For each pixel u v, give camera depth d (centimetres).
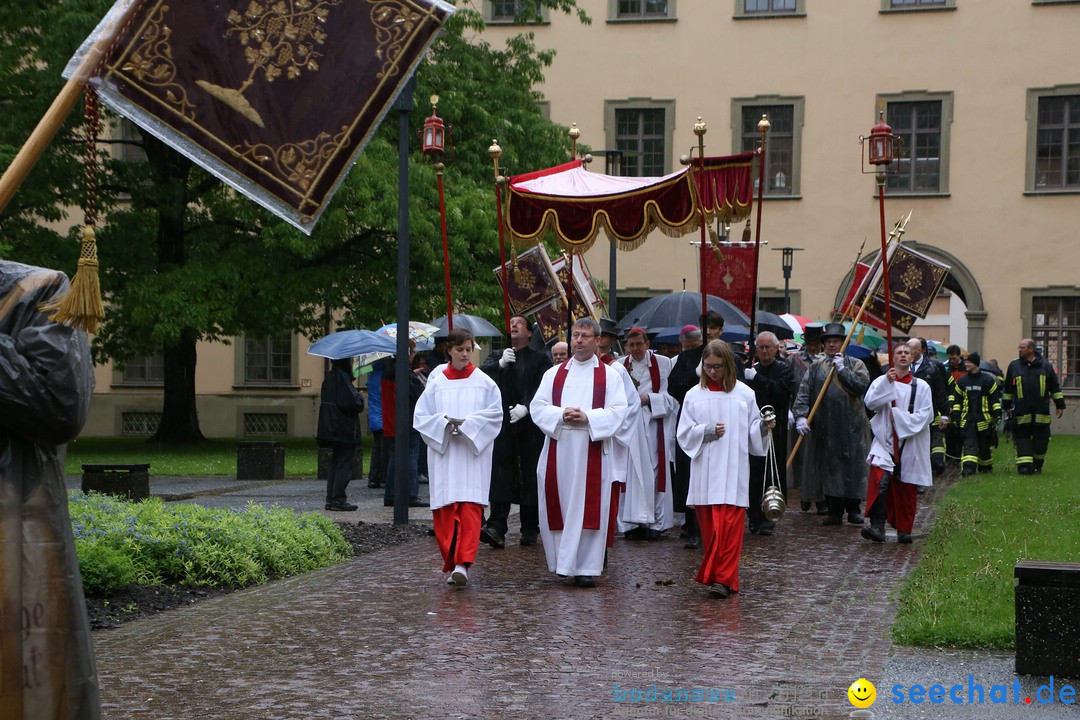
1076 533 1109
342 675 625
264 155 351
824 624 762
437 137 1205
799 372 1498
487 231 2445
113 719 541
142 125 347
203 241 2666
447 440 923
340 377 1417
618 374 939
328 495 1412
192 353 2823
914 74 3338
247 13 352
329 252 2588
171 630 741
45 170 2458
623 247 1128
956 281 3366
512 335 1155
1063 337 3288
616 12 3453
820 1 3369
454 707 562
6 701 308
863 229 3362
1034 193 3284
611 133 3456
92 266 315
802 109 3378
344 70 352
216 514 1000
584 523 910
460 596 868
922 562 988
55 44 2353
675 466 1184
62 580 320
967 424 1934
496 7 3488
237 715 548
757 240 1200
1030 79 3281
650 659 663
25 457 318
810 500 1438
